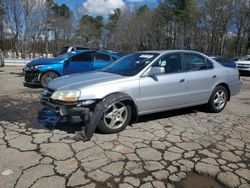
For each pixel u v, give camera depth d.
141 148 3.87
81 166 3.28
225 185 3.03
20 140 3.99
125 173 3.16
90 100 4.12
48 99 4.35
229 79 6.12
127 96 4.39
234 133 4.68
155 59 4.92
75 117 4.06
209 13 36.69
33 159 3.41
